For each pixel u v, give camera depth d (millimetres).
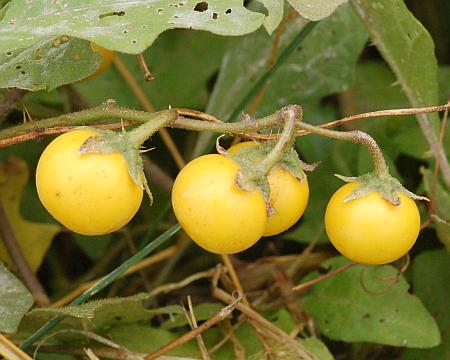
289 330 241
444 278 251
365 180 190
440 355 246
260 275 265
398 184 190
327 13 190
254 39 275
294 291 251
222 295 247
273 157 182
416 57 230
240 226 179
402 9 218
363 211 188
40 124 205
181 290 275
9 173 275
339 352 265
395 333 236
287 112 186
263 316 247
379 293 240
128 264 222
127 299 214
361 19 233
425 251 254
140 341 228
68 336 229
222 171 180
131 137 182
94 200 177
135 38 176
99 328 228
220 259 263
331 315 243
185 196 180
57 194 178
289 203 189
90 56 206
